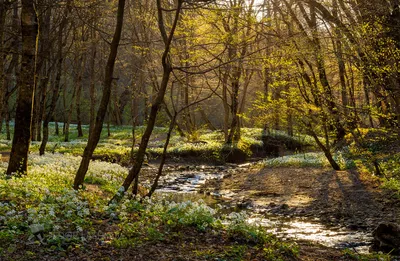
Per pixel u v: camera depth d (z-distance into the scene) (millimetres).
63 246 7402
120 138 43594
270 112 19562
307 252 9281
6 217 8281
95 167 19172
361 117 17281
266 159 31641
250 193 18906
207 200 17766
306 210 15211
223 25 14609
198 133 39469
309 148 34000
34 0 14344
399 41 13180
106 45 39719
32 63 14125
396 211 13734
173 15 26734
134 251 7516
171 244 8148
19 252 6938
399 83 12867
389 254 9453
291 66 16984
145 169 27688
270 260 7812
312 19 18734
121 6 10711
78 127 44844
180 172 27203
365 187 17141
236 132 34688
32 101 14258
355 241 10969
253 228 9281
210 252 7773
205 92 29938
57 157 21734
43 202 9906
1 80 18281
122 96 58750
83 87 58594
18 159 14023
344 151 24344
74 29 24266
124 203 10312
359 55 14125
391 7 13531
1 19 16984
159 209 10180
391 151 17906
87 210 9078
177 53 15688
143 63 24547
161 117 29750
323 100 17078
